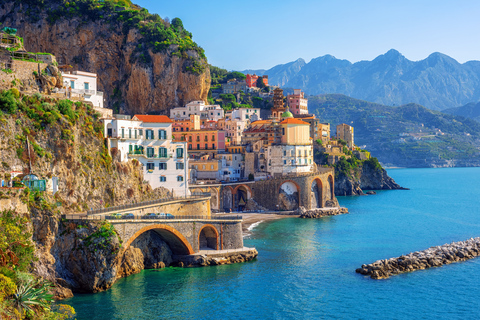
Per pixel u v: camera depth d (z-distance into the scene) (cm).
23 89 12194
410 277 11725
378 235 16725
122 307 9438
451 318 9512
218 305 9794
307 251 14025
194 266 11938
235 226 12794
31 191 9969
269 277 11481
